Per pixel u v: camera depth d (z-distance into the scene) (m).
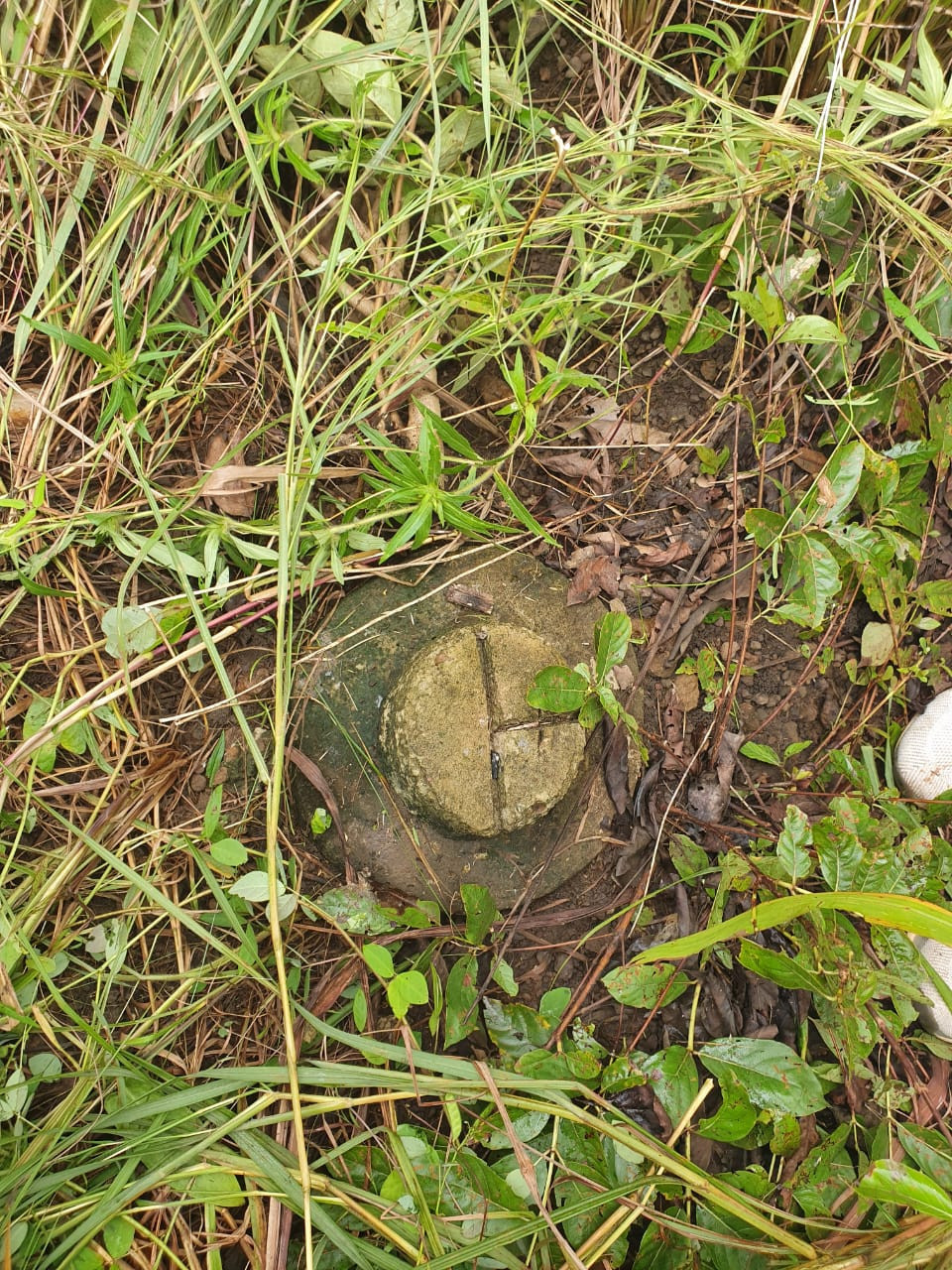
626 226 0.99
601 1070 0.93
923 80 0.88
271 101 0.92
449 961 0.97
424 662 0.93
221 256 0.99
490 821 0.92
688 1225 0.89
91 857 0.93
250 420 0.99
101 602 0.95
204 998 0.92
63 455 0.96
